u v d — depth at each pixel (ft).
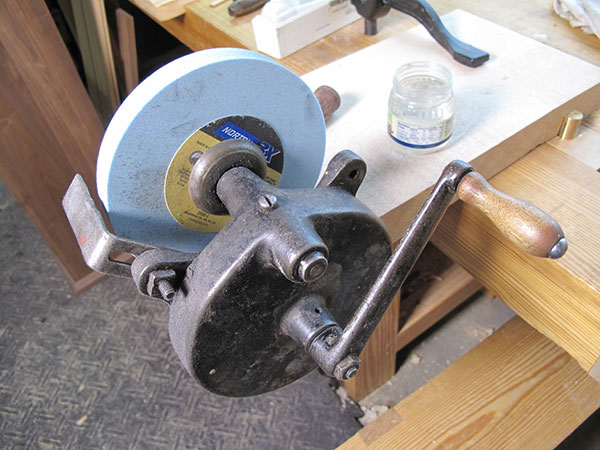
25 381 4.51
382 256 1.84
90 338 4.76
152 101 1.56
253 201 1.58
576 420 2.97
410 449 2.93
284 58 3.29
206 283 1.50
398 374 4.40
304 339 1.64
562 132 2.70
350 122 2.62
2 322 4.92
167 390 4.36
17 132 3.87
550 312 2.41
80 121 4.12
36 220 4.42
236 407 4.22
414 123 2.31
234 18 3.60
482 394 3.08
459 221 2.61
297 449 3.99
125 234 1.85
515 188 2.51
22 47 3.57
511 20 3.35
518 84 2.70
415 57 2.97
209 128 1.74
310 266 1.39
